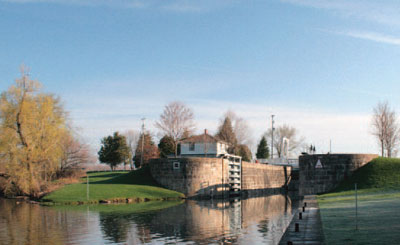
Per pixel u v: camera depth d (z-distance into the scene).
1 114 54.84
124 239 24.05
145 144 119.06
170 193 58.16
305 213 28.83
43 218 33.88
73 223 30.69
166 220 32.34
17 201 52.78
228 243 22.44
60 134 58.03
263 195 73.50
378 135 77.75
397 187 42.47
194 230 27.19
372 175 47.41
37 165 56.00
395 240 16.22
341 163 50.00
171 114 92.69
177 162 61.41
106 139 124.75
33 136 55.72
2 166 55.69
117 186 57.38
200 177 61.66
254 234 25.44
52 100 58.47
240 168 72.44
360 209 27.31
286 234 20.30
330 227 21.00
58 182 62.16
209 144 90.56
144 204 47.62
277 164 96.56
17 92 55.69
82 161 76.81
